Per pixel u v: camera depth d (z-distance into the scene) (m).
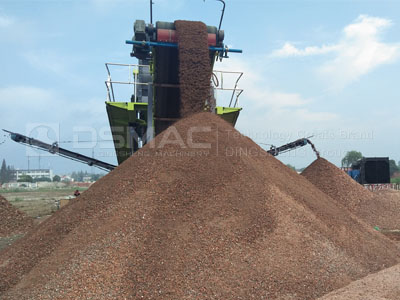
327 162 16.08
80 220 6.14
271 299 4.50
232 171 6.73
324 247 5.63
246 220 5.62
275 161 8.89
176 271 4.68
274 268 4.93
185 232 5.30
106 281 4.54
